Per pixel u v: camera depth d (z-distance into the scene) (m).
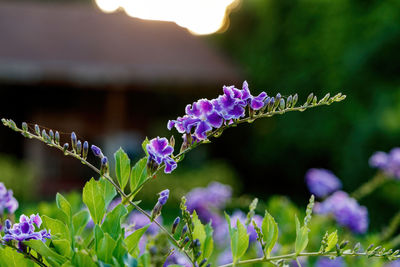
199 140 1.53
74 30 16.59
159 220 2.60
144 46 16.25
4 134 15.25
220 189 3.53
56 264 1.36
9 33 15.81
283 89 14.77
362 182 10.57
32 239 1.33
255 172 16.56
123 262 1.29
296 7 14.50
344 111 12.51
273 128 15.33
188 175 13.68
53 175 15.36
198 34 17.66
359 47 11.58
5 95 15.12
